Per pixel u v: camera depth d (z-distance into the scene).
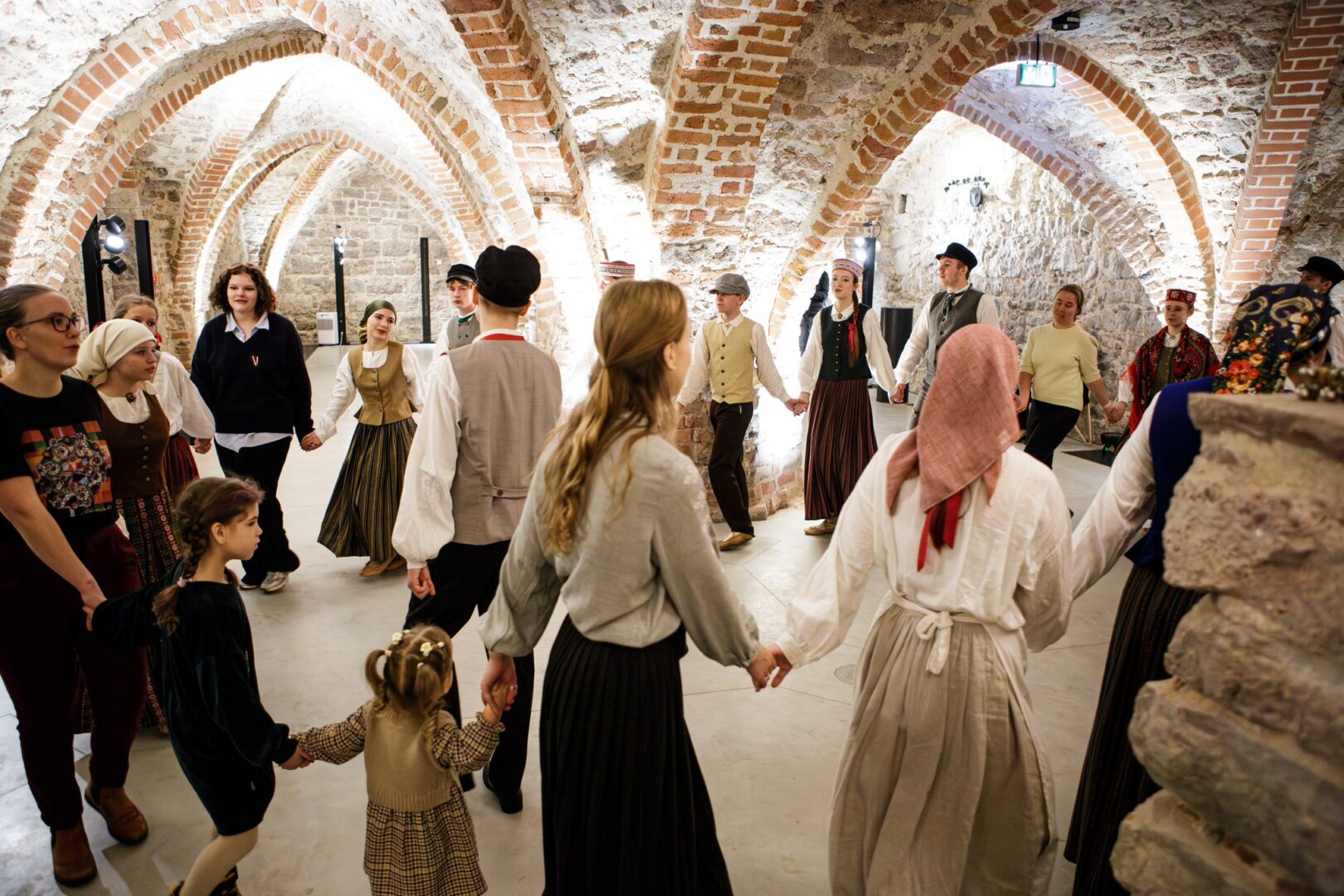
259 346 4.40
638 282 1.77
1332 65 6.27
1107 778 2.15
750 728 3.39
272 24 6.87
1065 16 6.19
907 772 1.95
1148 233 8.25
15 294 2.29
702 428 6.26
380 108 10.75
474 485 2.69
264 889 2.49
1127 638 2.11
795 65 5.29
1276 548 0.98
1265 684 0.98
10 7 5.08
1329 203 7.43
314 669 3.85
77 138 6.00
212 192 11.10
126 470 3.15
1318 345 1.81
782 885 2.52
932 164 12.33
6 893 2.47
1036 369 5.78
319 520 6.11
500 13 4.52
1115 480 2.14
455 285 5.95
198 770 2.14
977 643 1.92
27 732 2.41
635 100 5.39
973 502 1.88
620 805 1.80
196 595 2.05
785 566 5.34
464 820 2.25
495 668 2.08
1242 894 1.01
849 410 5.62
